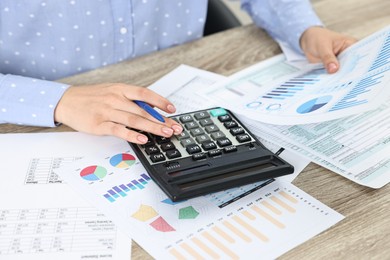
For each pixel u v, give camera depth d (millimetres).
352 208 583
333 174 633
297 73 839
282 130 710
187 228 552
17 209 573
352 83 712
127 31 1006
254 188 610
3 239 536
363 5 1067
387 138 685
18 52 963
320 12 1044
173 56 898
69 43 973
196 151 635
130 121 671
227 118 706
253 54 915
